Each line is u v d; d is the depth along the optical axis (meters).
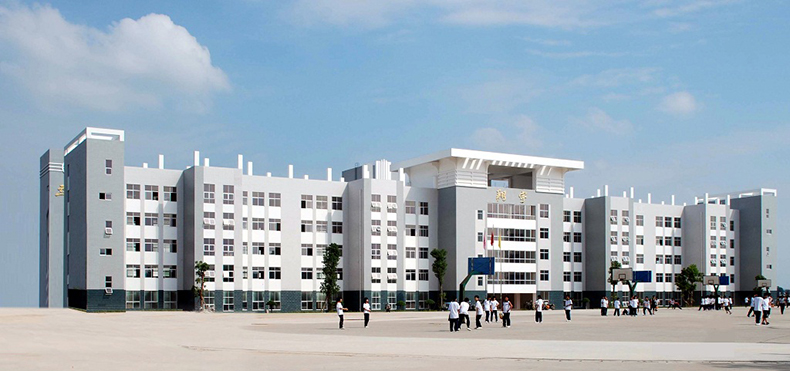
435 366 32.22
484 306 77.75
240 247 112.81
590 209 147.12
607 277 143.25
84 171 105.31
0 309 85.88
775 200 166.38
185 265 111.62
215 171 111.81
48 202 125.69
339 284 123.94
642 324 71.31
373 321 81.44
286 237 119.81
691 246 161.50
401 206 126.00
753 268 163.88
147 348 42.16
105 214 104.75
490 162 130.88
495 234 130.50
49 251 123.38
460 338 51.16
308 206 122.56
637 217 154.75
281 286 118.44
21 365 31.97
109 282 104.19
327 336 53.66
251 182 117.62
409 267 127.38
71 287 109.88
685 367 31.52
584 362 33.84
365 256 121.50
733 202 169.00
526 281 132.75
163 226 111.25
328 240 123.69
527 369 30.84
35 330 54.22
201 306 106.50
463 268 126.62
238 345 44.69
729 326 66.50
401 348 42.16
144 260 109.31
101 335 52.31
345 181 134.88
